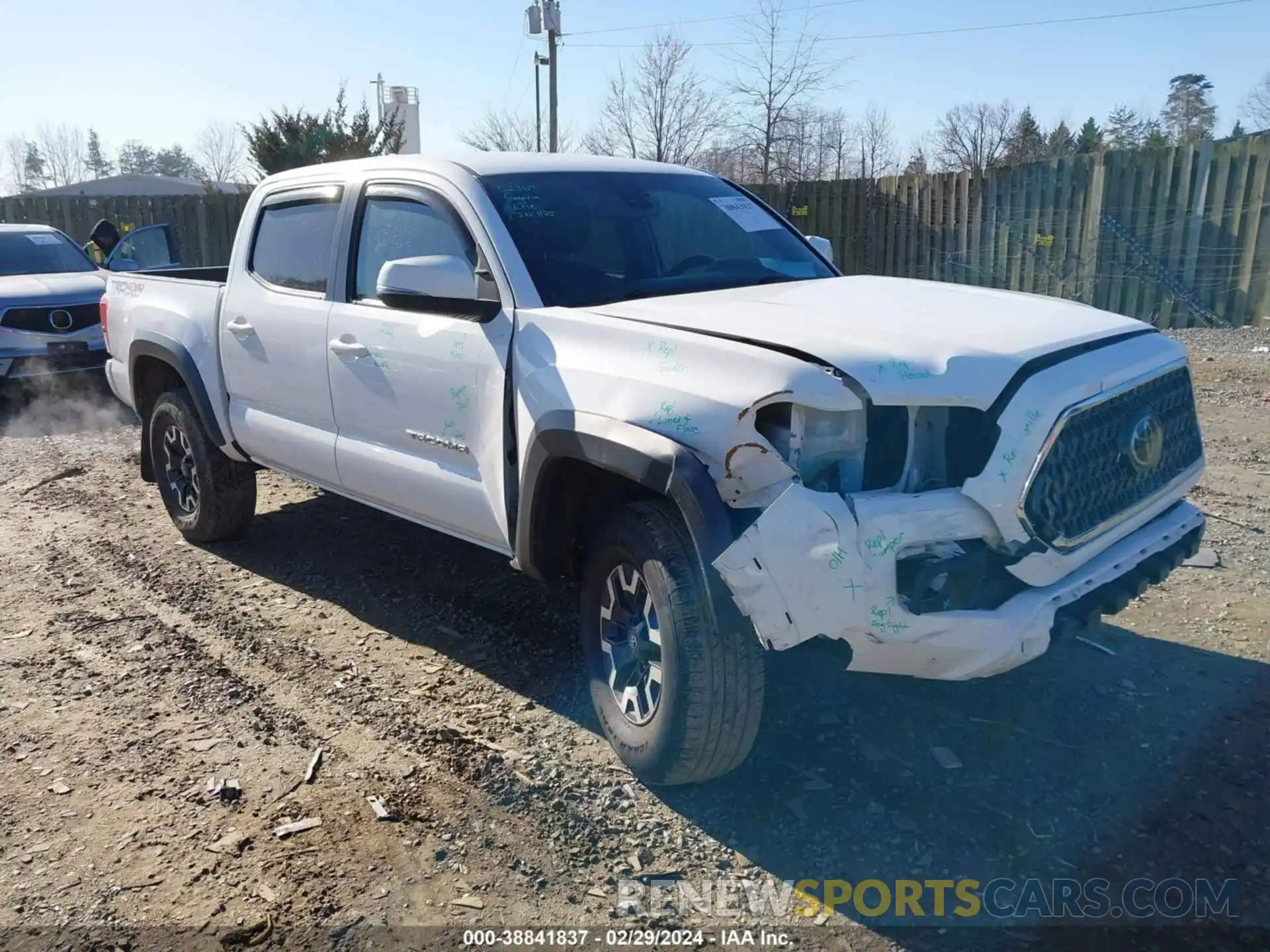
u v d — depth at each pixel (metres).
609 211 4.29
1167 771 3.39
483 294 3.94
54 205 18.95
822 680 4.05
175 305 5.72
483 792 3.41
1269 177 11.06
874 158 35.50
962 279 13.35
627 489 3.53
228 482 5.73
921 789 3.35
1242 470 6.41
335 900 2.92
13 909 2.91
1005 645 2.87
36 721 3.96
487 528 4.00
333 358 4.55
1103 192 11.95
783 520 2.80
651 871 3.01
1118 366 3.18
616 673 3.51
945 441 2.97
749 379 2.96
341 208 4.68
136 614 5.00
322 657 4.45
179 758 3.68
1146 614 4.52
